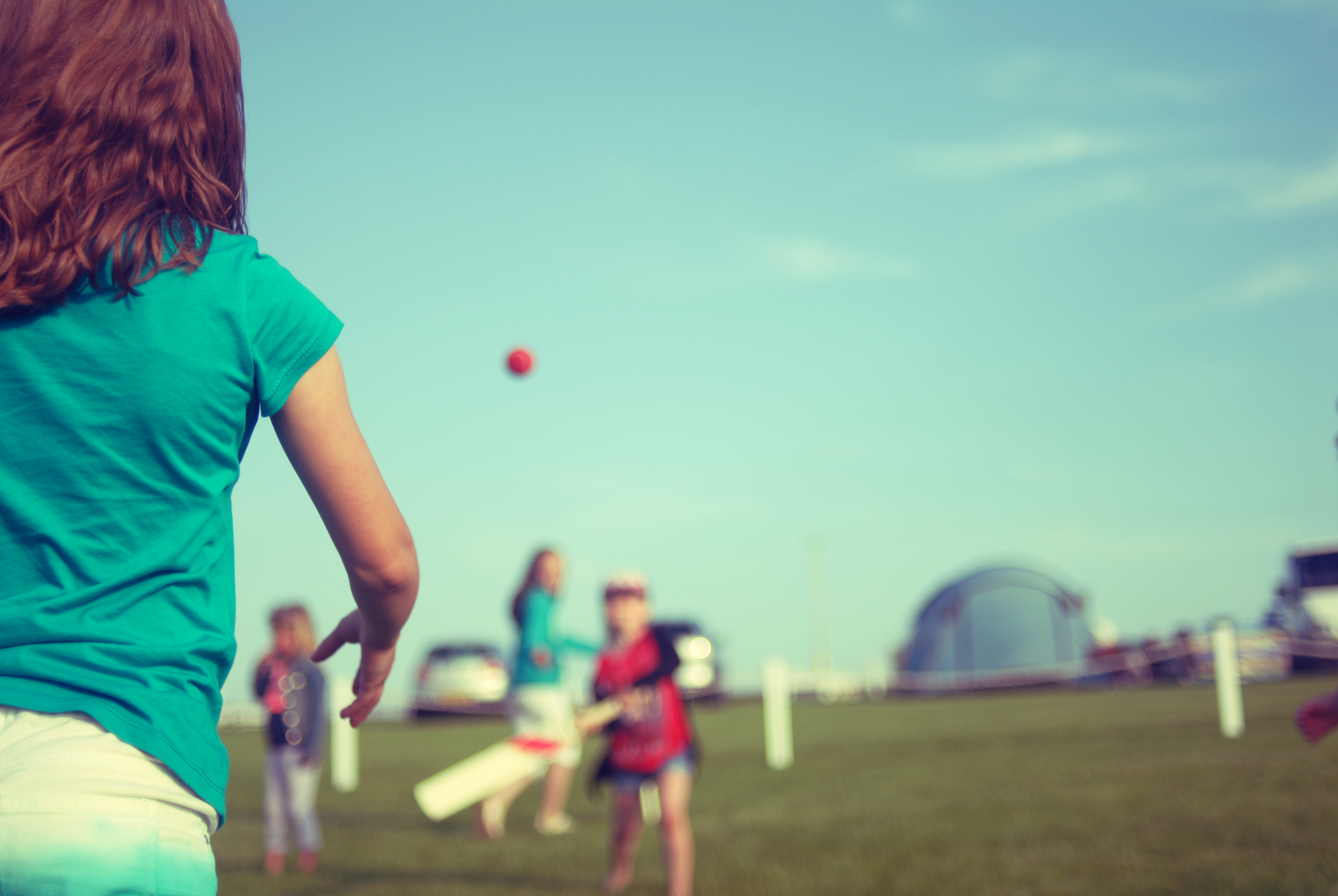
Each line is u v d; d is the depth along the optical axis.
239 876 6.97
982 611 33.34
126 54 1.49
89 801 1.28
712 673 26.45
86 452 1.38
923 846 6.50
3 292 1.36
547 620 8.56
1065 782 8.70
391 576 1.60
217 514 1.48
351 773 12.33
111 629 1.36
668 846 5.72
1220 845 5.87
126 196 1.44
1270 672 25.20
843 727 17.41
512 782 8.31
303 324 1.53
